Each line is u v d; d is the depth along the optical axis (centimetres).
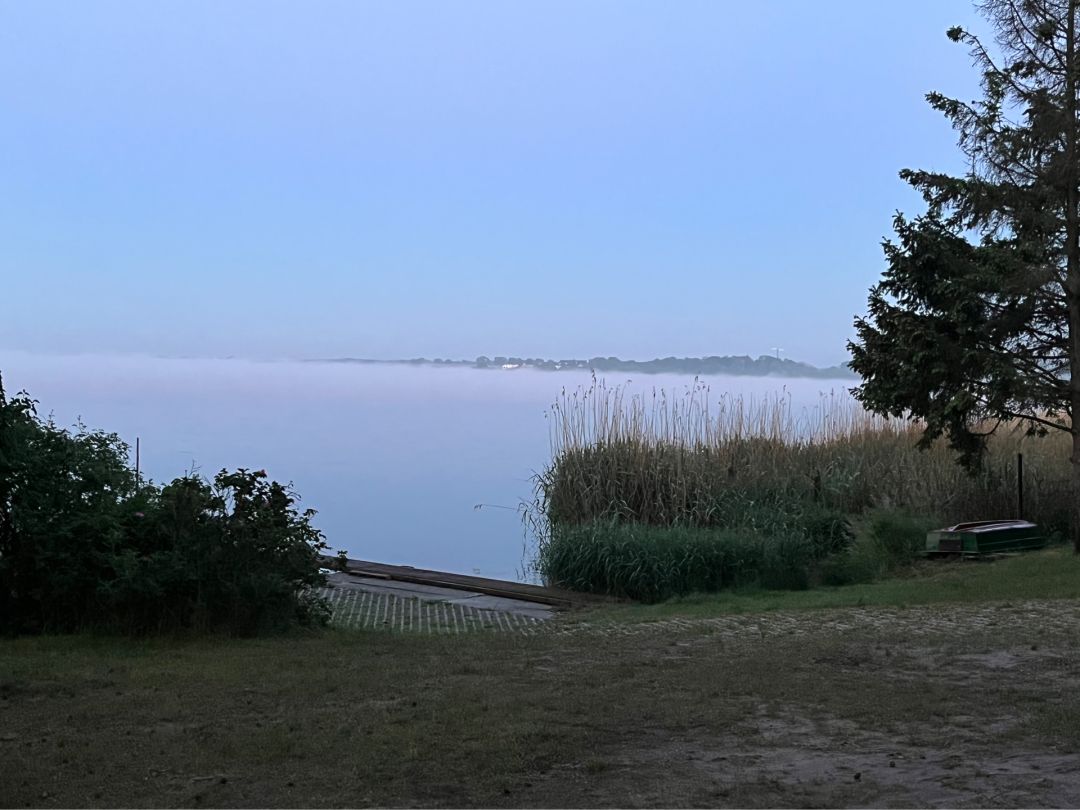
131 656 967
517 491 2522
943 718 699
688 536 1731
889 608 1252
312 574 1196
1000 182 1697
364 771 595
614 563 1675
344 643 1070
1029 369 1739
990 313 1748
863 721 695
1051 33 1647
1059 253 1673
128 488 1178
